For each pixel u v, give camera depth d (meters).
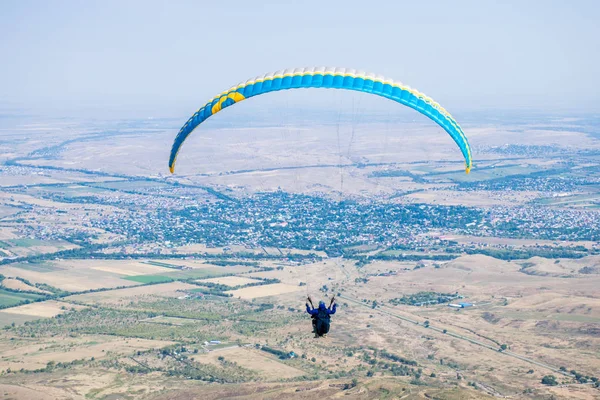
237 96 41.31
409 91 41.47
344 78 40.78
